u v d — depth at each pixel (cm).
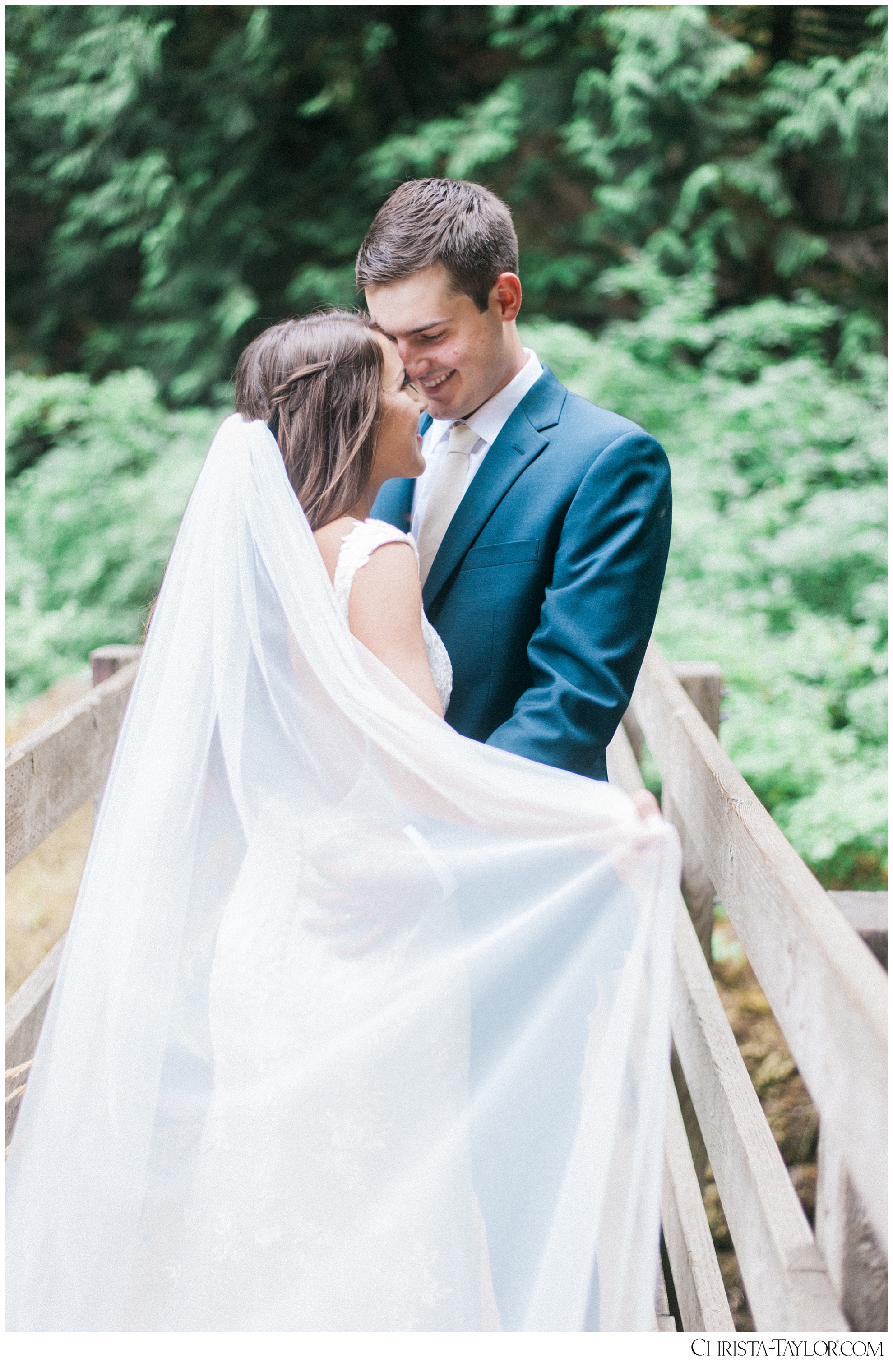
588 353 679
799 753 446
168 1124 149
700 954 214
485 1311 149
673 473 618
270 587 153
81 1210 146
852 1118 104
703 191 804
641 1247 133
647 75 750
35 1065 155
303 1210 145
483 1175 149
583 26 813
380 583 154
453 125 827
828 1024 111
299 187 901
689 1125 261
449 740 147
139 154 877
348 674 149
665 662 260
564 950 148
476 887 152
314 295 856
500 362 179
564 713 163
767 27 826
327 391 159
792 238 802
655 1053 136
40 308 974
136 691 160
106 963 151
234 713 153
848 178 775
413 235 167
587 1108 139
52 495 723
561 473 175
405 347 173
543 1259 139
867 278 847
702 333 695
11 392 769
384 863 151
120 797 156
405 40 862
